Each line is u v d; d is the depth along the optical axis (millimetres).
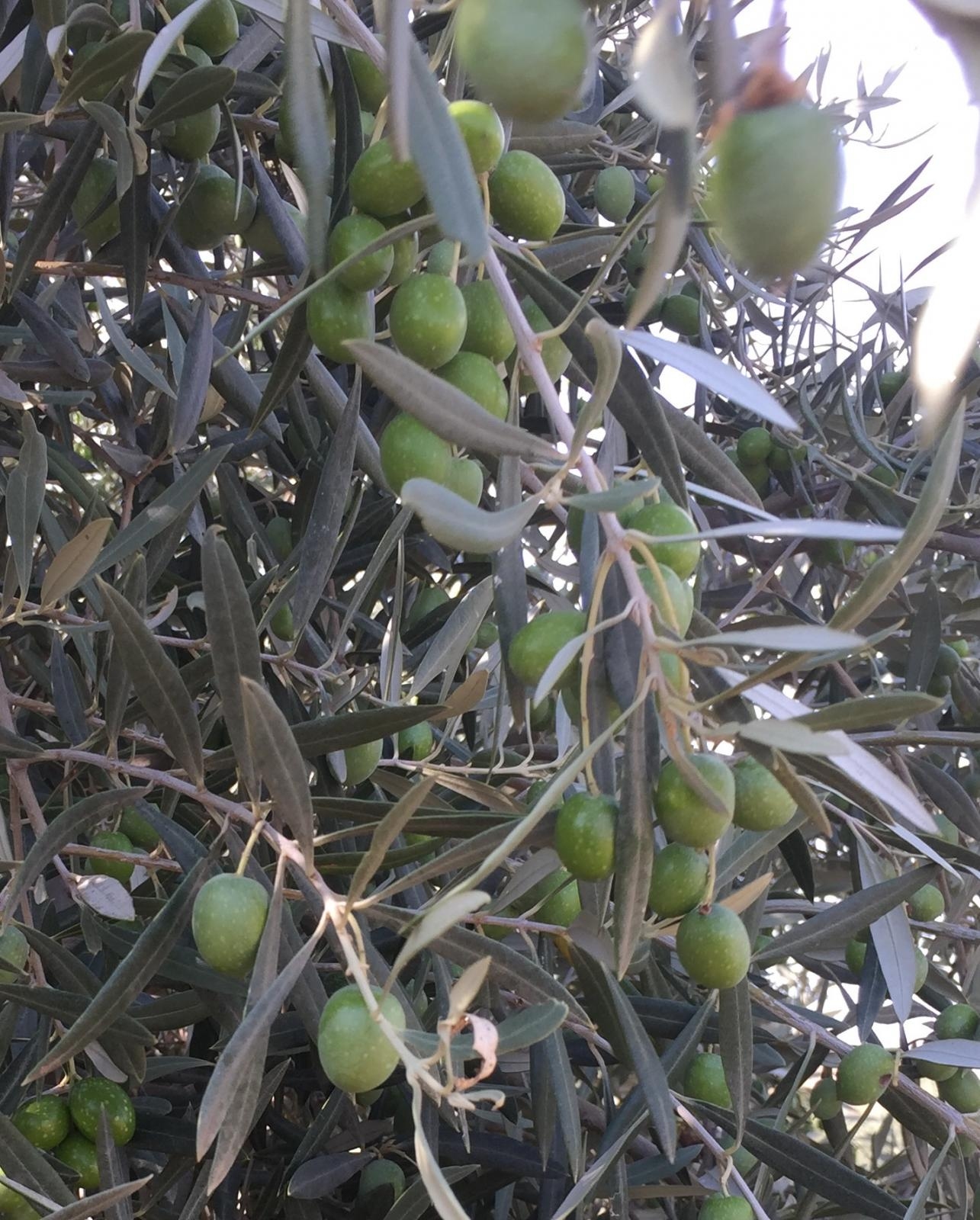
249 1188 668
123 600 396
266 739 337
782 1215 837
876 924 568
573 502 306
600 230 484
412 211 374
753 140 218
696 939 360
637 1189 581
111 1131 449
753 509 373
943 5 156
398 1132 624
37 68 490
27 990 450
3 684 554
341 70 419
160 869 561
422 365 357
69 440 676
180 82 441
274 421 661
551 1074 514
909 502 758
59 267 570
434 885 624
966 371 689
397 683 549
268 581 571
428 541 704
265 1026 338
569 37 232
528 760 529
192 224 539
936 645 691
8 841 540
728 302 769
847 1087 556
